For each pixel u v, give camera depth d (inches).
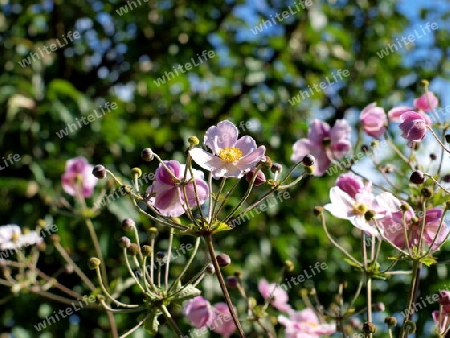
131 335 45.1
